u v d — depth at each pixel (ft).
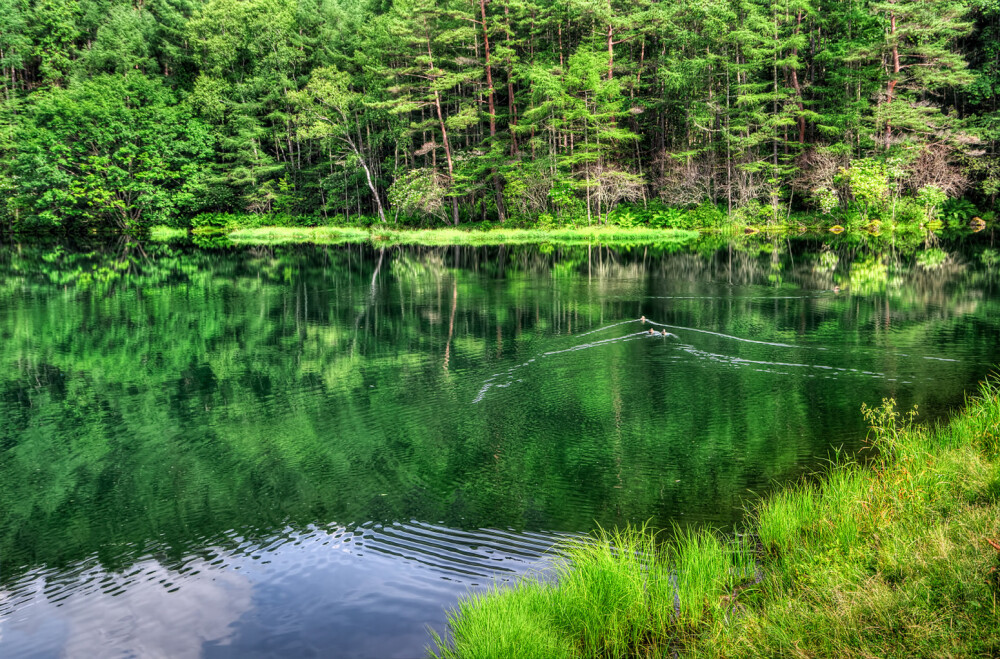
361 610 20.57
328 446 35.63
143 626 20.49
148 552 25.31
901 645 13.71
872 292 79.05
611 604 17.90
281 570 23.39
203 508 28.86
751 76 177.78
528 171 183.21
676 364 49.75
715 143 180.34
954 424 29.50
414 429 37.76
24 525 27.91
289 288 96.02
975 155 158.40
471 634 17.56
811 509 23.11
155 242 191.93
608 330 62.34
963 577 15.24
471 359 53.26
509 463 32.30
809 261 110.83
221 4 234.99
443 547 24.40
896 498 21.09
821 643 14.65
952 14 155.53
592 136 188.55
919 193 158.92
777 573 19.56
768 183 174.60
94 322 73.20
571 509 26.94
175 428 39.55
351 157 207.00
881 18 159.33
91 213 209.46
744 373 46.75
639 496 27.86
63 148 198.90
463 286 93.66
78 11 252.01
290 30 234.38
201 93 224.94
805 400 40.24
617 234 171.01
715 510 26.17
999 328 57.98
